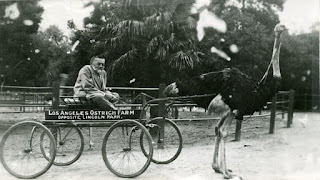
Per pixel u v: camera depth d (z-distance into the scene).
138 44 7.74
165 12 7.45
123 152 5.75
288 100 8.68
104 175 5.04
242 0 8.02
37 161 5.75
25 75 9.24
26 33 8.91
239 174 4.99
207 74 5.14
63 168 5.43
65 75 9.35
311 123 7.80
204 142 7.25
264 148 6.48
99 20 8.27
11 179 4.84
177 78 7.64
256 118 10.20
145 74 7.83
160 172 5.13
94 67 5.83
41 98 8.37
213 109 5.02
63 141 5.66
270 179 4.70
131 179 4.86
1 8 8.61
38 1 8.69
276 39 5.07
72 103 5.30
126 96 8.09
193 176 4.88
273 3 7.78
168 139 7.46
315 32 7.40
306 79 8.05
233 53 7.80
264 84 4.98
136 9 7.67
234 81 4.91
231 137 7.77
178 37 7.74
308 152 5.93
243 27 7.89
